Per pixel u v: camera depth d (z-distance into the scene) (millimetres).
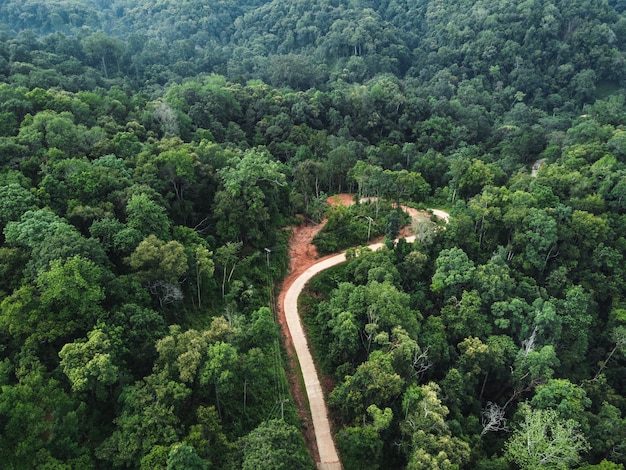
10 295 46031
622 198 79688
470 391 56906
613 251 74312
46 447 36188
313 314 68625
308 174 94375
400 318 56938
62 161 62438
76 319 44375
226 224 71125
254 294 67375
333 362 60375
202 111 109562
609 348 69000
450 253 68500
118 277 51250
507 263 73562
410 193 95312
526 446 47688
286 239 83062
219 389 43062
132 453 37094
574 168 90438
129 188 61844
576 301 64875
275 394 54281
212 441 41375
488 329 61906
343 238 84250
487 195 79875
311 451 50500
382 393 48375
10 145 64062
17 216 52656
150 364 46562
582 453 50562
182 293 58219
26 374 39656
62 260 45250
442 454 40906
